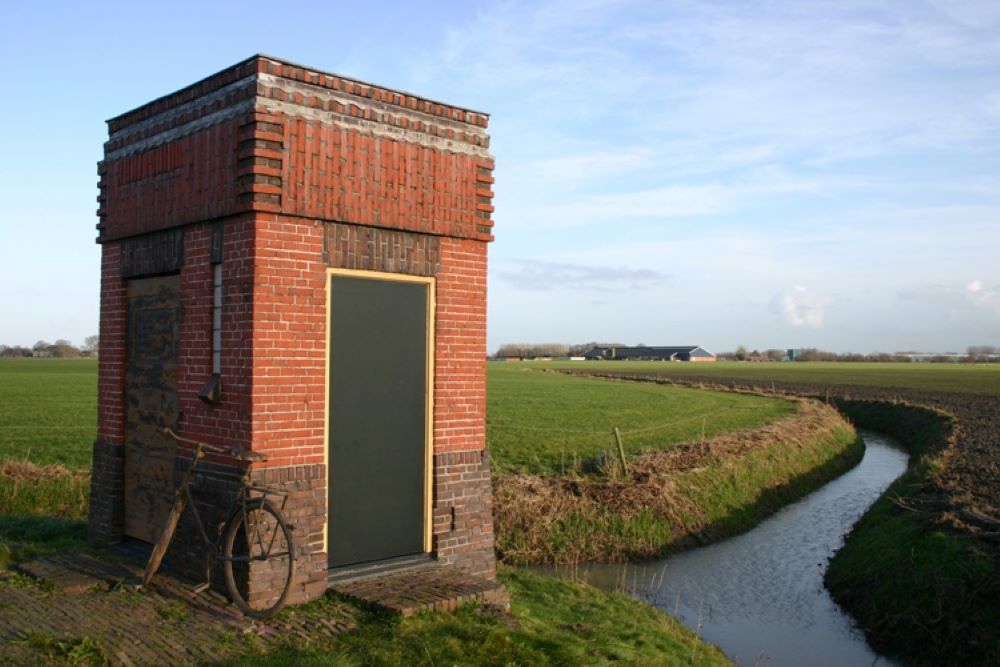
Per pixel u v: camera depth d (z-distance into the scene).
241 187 8.24
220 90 8.72
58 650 6.58
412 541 9.51
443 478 9.74
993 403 46.22
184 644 6.93
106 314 10.70
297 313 8.46
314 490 8.50
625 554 16.50
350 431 8.96
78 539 10.85
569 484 18.27
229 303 8.46
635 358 181.62
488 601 8.51
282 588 8.14
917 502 17.23
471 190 10.09
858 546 16.12
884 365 133.62
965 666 10.85
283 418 8.33
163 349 9.71
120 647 6.77
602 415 35.06
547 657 7.19
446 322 9.84
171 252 9.42
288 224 8.42
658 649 9.35
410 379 9.52
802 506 22.53
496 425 30.25
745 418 35.00
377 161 9.14
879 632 12.45
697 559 16.72
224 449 7.95
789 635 12.52
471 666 6.75
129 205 10.20
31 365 84.56
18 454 20.44
